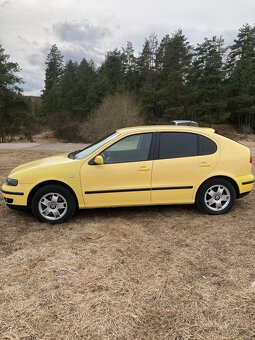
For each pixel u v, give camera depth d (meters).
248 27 53.59
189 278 3.60
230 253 4.22
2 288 3.39
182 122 21.47
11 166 10.72
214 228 5.08
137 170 5.30
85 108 53.50
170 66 53.31
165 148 5.46
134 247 4.39
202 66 51.47
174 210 5.91
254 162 12.41
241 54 54.22
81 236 4.75
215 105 49.34
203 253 4.21
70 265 3.86
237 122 54.72
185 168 5.45
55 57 84.88
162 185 5.40
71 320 2.90
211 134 5.68
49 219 5.25
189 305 3.12
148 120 52.31
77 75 65.44
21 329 2.79
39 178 5.16
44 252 4.21
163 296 3.26
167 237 4.73
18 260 4.00
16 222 5.34
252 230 5.00
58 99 63.03
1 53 42.06
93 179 5.23
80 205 5.27
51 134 51.44
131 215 5.66
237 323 2.88
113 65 67.69
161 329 2.81
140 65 65.94
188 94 50.66
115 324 2.86
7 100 42.25
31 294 3.29
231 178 5.62
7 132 43.47
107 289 3.37
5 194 5.30
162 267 3.84
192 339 2.70
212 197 5.65
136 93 62.03
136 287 3.41
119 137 5.43
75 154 5.88
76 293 3.30
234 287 3.42
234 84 52.44
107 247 4.38
